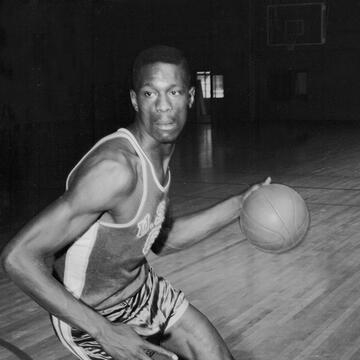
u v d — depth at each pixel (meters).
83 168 1.49
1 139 14.52
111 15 20.97
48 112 17.59
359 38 20.89
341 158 12.10
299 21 21.33
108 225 1.58
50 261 4.26
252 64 22.03
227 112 22.47
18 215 6.70
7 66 16.27
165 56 1.54
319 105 21.67
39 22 17.16
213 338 1.86
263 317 3.45
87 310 1.46
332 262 4.70
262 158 12.37
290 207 1.90
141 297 1.80
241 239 5.49
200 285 4.13
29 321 3.49
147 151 1.61
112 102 20.86
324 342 3.06
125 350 1.47
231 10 21.80
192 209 7.15
